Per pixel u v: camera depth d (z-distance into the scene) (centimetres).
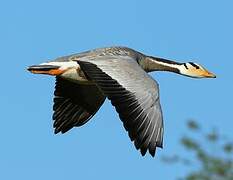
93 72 1769
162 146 1656
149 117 1669
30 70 1892
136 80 1712
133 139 1659
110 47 1933
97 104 2008
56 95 1986
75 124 2002
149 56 2050
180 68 2145
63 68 1889
